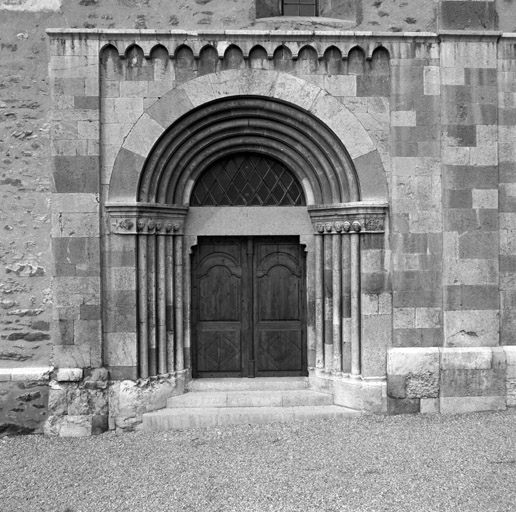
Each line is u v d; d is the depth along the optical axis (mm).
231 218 8414
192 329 8594
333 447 6789
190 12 7816
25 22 7633
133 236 7727
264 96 7863
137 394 7738
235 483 5867
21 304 7680
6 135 7633
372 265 7938
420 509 5234
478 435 7035
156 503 5488
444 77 7934
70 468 6430
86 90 7645
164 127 7762
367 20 8023
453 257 7973
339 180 8117
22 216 7656
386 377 7969
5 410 7570
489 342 8039
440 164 7973
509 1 8102
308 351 8508
